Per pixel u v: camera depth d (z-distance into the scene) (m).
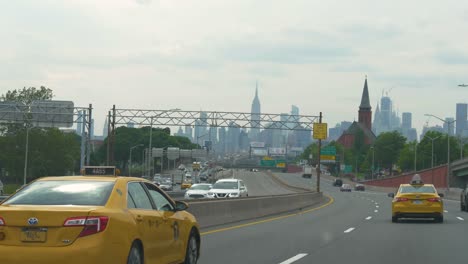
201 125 74.12
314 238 21.50
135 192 10.53
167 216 11.23
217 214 27.84
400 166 198.38
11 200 9.76
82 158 68.88
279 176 192.75
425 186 30.30
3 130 114.38
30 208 9.16
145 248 10.05
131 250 9.59
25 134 112.44
